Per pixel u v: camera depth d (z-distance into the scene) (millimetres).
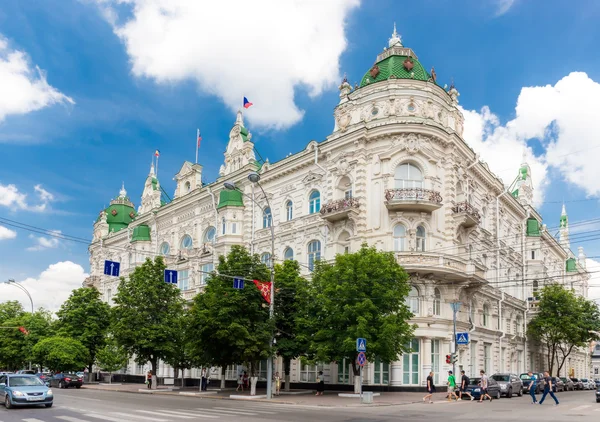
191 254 62531
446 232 45406
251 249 55531
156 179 79000
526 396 44125
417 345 43156
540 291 66562
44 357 61938
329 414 25000
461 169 48938
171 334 48250
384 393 40594
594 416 24219
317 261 41281
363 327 34656
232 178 59531
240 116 63125
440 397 38531
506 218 62594
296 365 48438
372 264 37219
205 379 47156
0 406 28062
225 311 37000
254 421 21188
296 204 51812
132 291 49469
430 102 46719
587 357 104062
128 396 38656
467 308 48031
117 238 80500
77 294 67875
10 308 92750
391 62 48719
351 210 44125
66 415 23516
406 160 44844
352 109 48562
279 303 41156
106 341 57562
